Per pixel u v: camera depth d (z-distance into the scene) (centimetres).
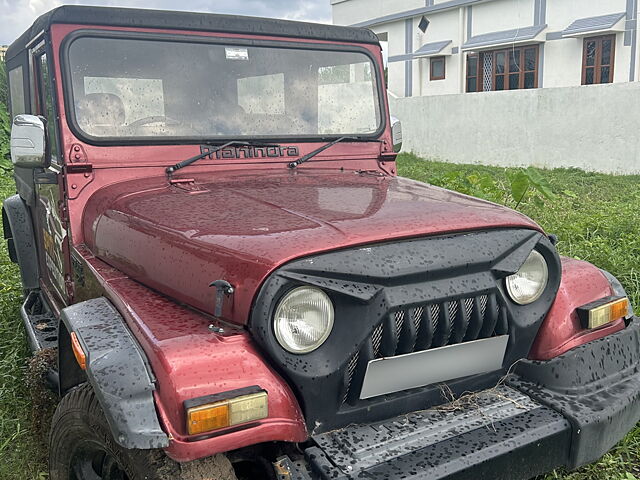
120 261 257
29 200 405
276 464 200
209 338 198
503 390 246
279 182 295
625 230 639
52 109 300
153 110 308
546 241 243
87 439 221
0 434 325
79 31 294
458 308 221
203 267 215
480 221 234
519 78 1880
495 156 1596
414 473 196
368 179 312
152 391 188
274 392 194
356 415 216
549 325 250
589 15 1691
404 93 2228
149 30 306
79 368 250
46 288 402
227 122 322
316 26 348
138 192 280
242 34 327
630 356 262
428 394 229
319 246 204
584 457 229
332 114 352
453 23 2023
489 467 207
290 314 198
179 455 181
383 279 205
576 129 1421
